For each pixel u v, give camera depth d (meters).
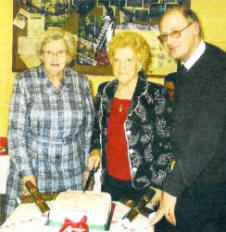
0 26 2.38
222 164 1.38
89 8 2.32
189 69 1.39
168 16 1.38
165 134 1.58
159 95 1.63
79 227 1.17
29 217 1.30
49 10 2.34
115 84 1.73
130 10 2.30
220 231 1.46
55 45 1.58
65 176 1.71
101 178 1.76
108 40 2.34
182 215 1.45
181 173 1.29
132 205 1.44
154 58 2.32
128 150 1.62
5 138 2.35
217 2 2.24
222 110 1.25
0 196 2.29
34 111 1.63
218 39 2.28
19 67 2.40
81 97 1.74
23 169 1.58
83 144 1.82
